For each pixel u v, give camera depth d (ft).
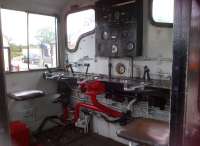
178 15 2.06
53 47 11.78
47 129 11.19
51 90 11.66
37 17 10.79
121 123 8.41
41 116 11.24
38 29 10.89
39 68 11.10
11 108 9.75
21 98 8.48
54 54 11.87
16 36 9.96
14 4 9.68
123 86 7.36
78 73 10.96
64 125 10.66
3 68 2.27
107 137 10.05
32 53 10.75
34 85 10.88
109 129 9.88
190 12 1.96
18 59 10.14
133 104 8.38
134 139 4.16
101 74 10.11
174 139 2.24
